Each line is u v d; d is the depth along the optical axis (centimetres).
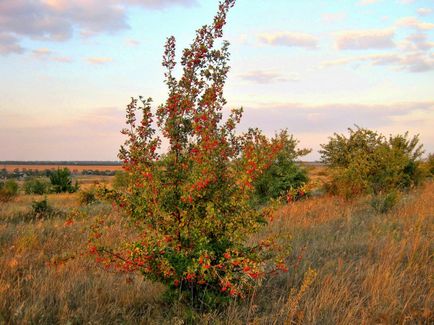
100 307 498
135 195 520
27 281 583
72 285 561
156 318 483
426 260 692
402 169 1803
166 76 543
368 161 1764
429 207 1262
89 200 1802
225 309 508
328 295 530
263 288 584
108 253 514
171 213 510
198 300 514
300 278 614
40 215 1265
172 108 531
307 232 976
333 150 2002
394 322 495
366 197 1530
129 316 481
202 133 491
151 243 476
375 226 1009
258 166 502
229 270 468
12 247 758
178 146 530
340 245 833
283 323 480
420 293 571
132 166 519
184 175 519
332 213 1226
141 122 526
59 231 942
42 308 486
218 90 527
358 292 577
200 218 504
